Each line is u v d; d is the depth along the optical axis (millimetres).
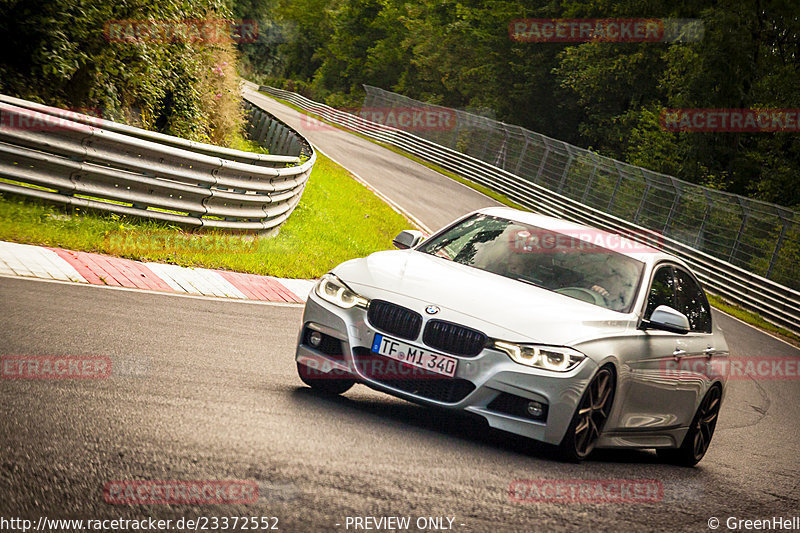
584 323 13977
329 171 74625
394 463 11109
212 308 21750
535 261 16031
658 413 16094
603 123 124438
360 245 43594
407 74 193625
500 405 13031
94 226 24578
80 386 11984
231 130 57281
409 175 93312
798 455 21312
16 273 19438
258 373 15656
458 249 16625
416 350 13266
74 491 8180
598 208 89375
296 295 27469
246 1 184125
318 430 12039
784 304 60406
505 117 141125
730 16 97062
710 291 67688
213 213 29312
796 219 69375
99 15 34531
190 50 43500
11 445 9078
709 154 103375
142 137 27016
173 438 10312
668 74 106000
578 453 13727
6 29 32281
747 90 103125
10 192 23438
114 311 18281
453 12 167125
